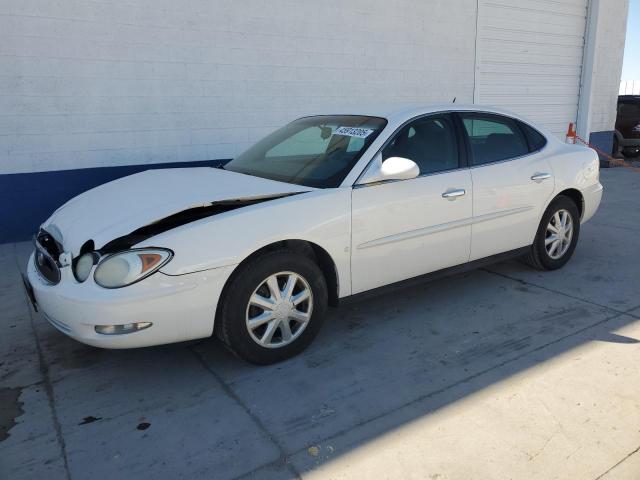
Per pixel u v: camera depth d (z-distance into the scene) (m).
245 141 7.38
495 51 10.11
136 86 6.51
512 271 4.90
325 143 3.87
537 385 2.97
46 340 3.70
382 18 8.27
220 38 6.92
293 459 2.43
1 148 5.95
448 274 4.05
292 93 7.64
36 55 5.93
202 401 2.92
